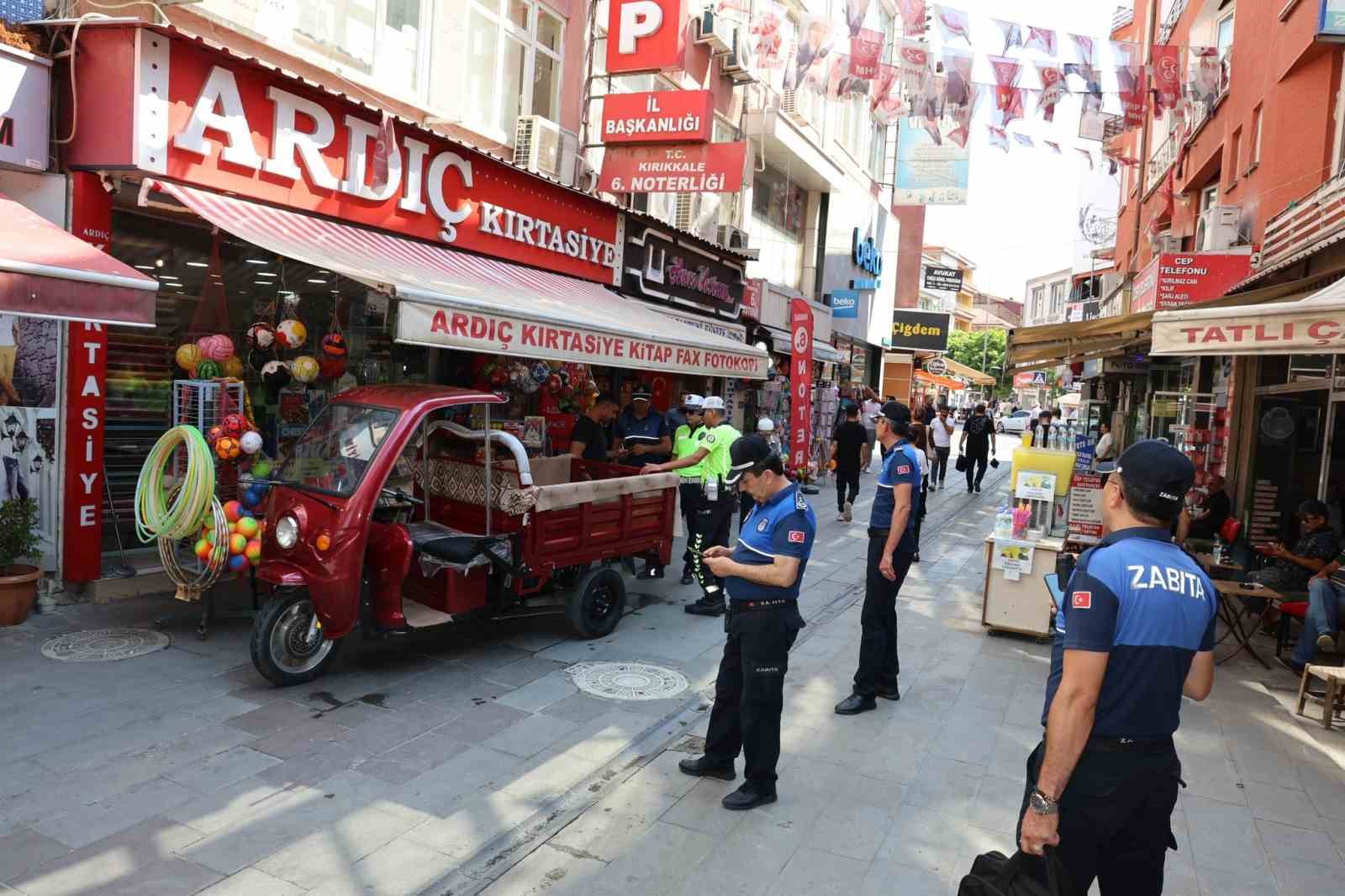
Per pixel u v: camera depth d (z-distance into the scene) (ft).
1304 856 13.12
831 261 74.28
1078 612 8.09
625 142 37.50
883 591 18.08
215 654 18.86
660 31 36.76
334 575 16.88
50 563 20.89
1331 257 27.45
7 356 20.81
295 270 26.94
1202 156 49.21
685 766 14.99
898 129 90.07
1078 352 47.80
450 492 20.98
